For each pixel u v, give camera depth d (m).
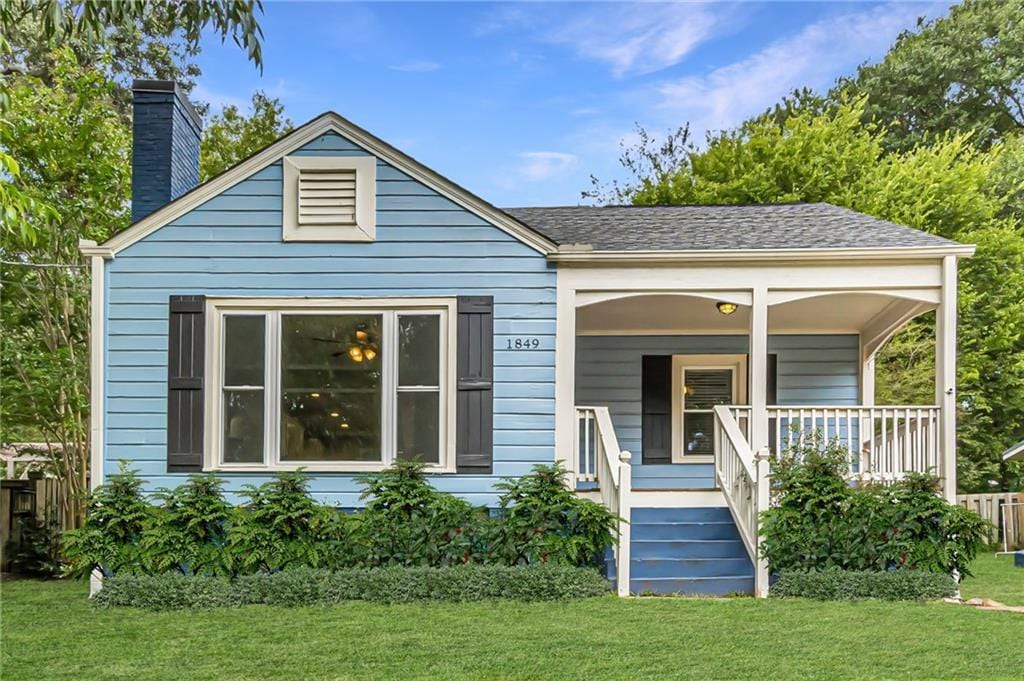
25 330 11.91
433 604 7.75
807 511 8.26
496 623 6.98
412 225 9.11
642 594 8.34
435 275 9.08
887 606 7.62
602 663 5.78
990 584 9.70
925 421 11.07
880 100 27.08
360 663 5.84
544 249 9.08
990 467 18.06
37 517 11.19
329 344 9.06
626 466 8.31
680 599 7.97
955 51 26.52
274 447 8.95
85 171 11.48
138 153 10.06
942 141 22.69
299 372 9.02
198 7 6.71
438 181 9.09
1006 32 26.36
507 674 5.55
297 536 8.41
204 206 9.09
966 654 5.97
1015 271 18.06
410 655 6.03
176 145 10.28
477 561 8.46
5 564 10.80
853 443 11.65
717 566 8.70
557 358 9.05
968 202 18.80
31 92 11.66
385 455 8.96
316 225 9.08
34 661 6.00
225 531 8.47
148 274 9.02
